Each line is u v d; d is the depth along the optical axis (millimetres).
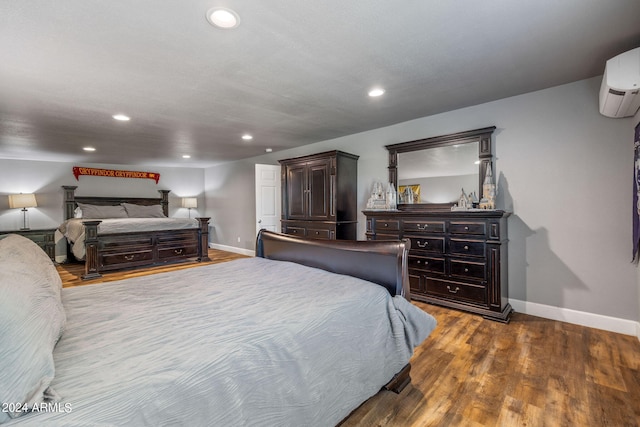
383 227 3646
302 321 1259
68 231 5613
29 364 746
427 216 3266
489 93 2896
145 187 7426
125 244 5055
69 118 3428
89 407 714
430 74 2443
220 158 6570
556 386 1786
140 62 2160
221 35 1839
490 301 2844
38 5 1520
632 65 1941
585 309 2678
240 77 2441
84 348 996
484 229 2879
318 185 4387
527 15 1685
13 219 5906
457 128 3373
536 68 2375
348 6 1583
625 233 2492
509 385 1802
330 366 1268
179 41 1897
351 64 2244
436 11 1636
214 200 7828
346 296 1537
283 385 1074
